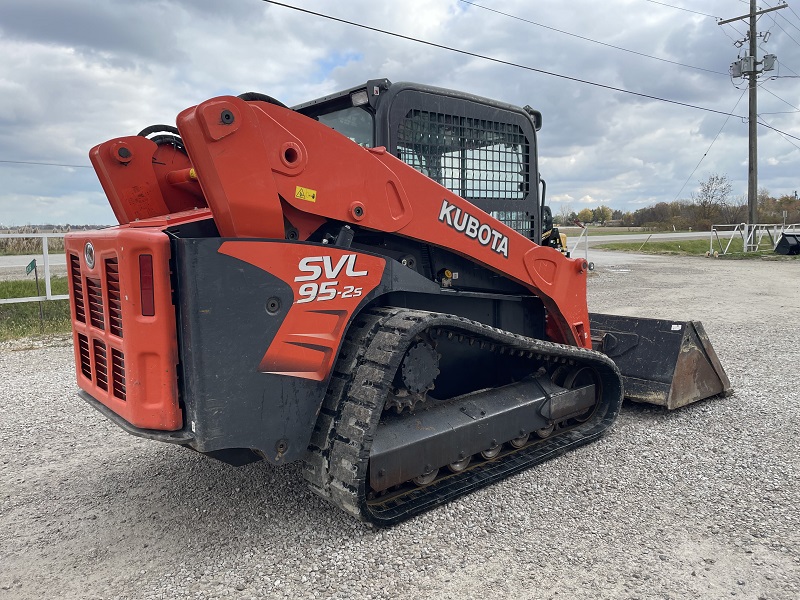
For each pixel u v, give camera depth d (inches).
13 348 300.0
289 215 116.4
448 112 151.3
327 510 130.2
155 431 106.7
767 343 302.2
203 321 101.9
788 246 909.2
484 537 117.7
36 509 133.1
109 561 112.0
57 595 101.5
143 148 144.7
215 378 104.0
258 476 148.6
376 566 108.1
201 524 125.2
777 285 566.9
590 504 131.3
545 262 164.4
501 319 167.0
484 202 161.5
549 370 167.6
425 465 128.9
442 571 106.3
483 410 143.3
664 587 100.7
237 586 103.0
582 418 177.5
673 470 149.2
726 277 644.1
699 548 112.8
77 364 137.2
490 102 161.2
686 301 456.4
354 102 141.9
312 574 106.1
